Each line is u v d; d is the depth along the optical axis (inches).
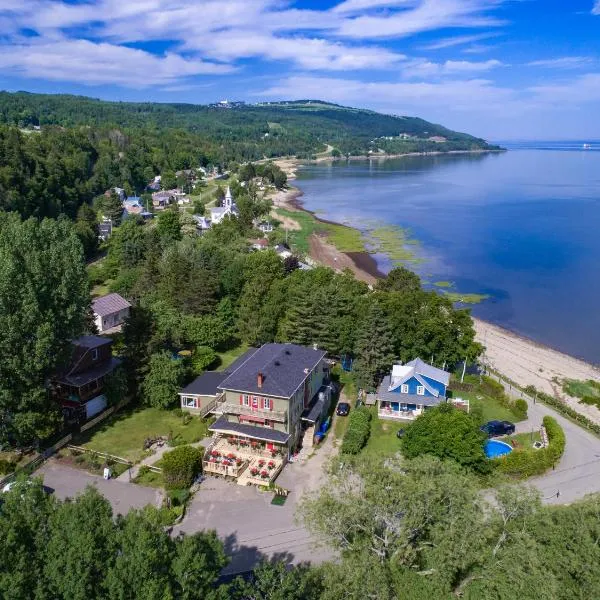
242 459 1977.1
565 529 1272.1
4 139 6565.0
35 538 1009.5
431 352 2642.7
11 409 1966.0
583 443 2156.7
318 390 2372.0
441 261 5221.5
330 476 1364.4
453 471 1363.2
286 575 1127.6
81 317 2172.7
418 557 1240.2
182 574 984.9
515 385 2728.8
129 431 2213.3
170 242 4618.6
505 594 1106.7
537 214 7436.0
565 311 3932.1
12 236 2187.5
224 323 3002.0
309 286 2947.8
